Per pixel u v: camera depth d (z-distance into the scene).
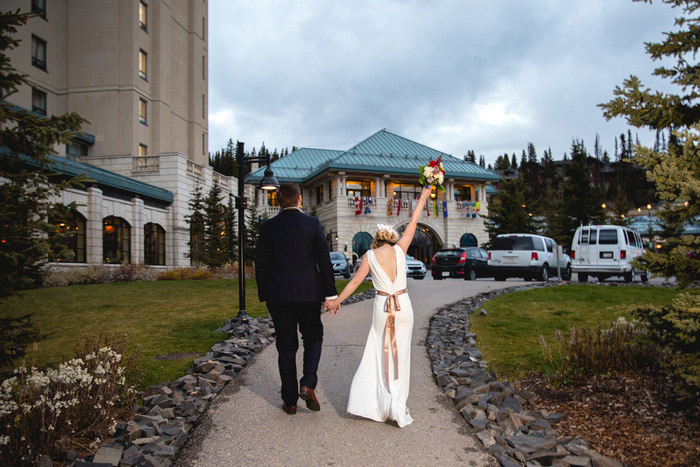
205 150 37.72
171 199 27.09
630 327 5.49
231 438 3.57
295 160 46.66
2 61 3.76
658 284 15.00
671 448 3.35
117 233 22.69
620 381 4.65
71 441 3.44
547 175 114.75
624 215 41.22
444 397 4.49
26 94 26.73
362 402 3.82
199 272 21.67
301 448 3.39
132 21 29.50
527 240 19.67
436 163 4.23
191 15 36.22
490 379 4.84
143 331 7.60
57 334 7.32
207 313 9.50
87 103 29.20
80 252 19.97
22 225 3.64
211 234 25.48
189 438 3.58
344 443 3.47
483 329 7.86
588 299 10.93
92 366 4.16
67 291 13.12
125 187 22.72
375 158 41.12
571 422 3.90
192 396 4.51
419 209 4.18
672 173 3.65
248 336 7.23
